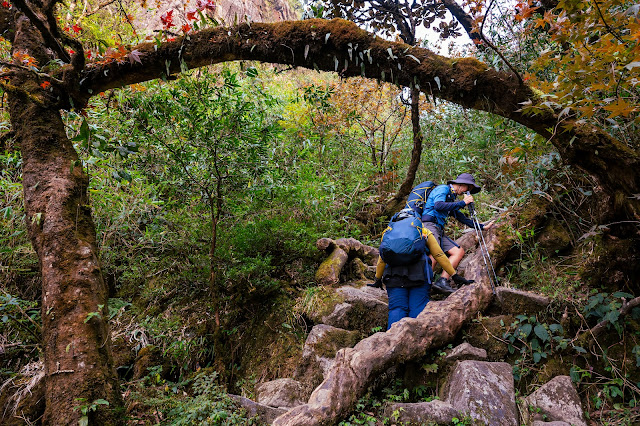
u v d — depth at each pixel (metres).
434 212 3.75
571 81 2.39
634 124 2.97
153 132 3.56
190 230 4.03
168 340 3.58
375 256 4.56
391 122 6.71
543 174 3.62
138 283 4.13
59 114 3.04
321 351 3.20
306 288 3.92
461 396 2.54
